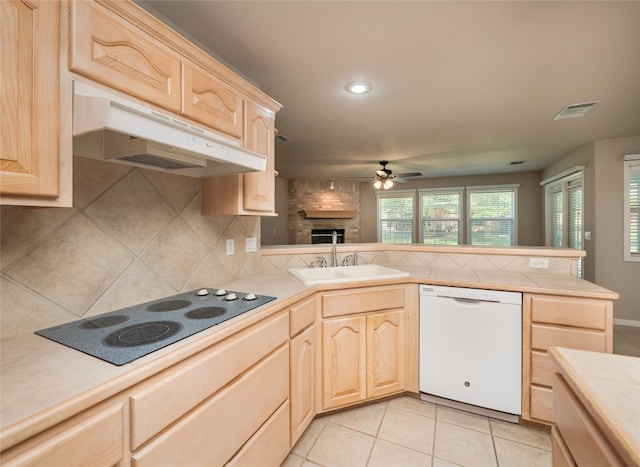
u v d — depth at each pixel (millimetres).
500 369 1837
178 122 1218
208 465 999
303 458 1571
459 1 1413
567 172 4449
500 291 1830
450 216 6789
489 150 4355
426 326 2029
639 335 3352
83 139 1186
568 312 1685
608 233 3762
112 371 769
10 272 1006
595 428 593
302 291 1654
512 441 1684
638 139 3629
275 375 1395
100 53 937
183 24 1573
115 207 1325
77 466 654
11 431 547
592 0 1406
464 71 2082
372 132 3490
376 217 7434
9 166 728
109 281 1295
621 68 2045
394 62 1967
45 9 801
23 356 853
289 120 3072
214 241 1868
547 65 2006
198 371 960
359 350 1931
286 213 7094
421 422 1854
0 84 711
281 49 1812
